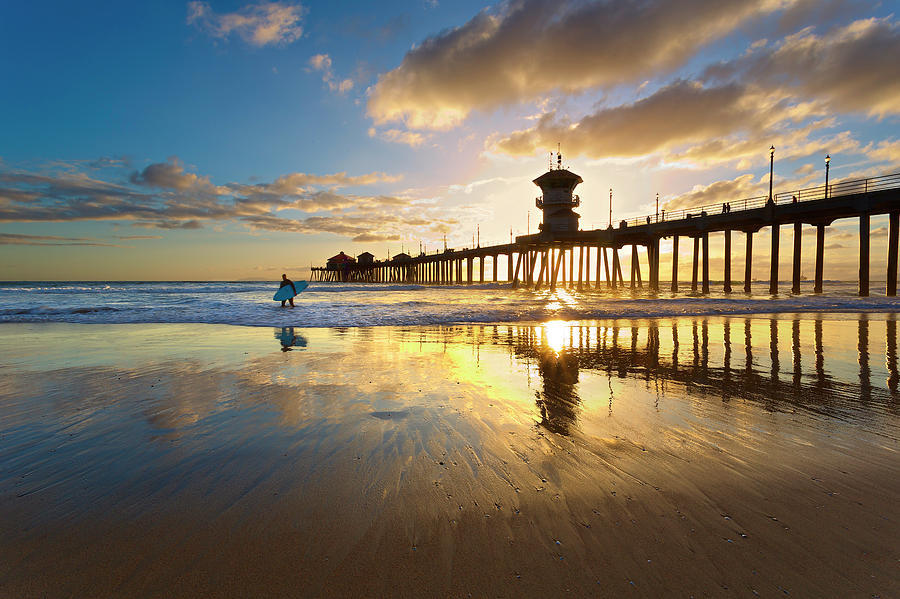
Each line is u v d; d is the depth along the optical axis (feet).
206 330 36.50
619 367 20.89
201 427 11.94
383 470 9.14
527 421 12.54
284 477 8.80
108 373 19.02
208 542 6.56
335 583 5.63
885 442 10.87
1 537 6.67
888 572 5.76
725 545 6.43
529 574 5.81
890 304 68.95
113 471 9.10
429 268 313.73
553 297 106.32
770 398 15.26
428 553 6.31
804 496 7.98
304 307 62.18
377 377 18.43
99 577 5.75
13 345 27.40
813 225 105.09
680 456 9.96
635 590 5.47
